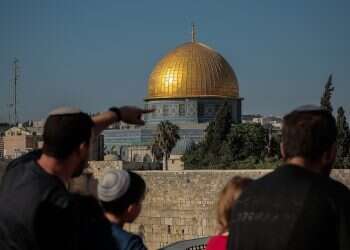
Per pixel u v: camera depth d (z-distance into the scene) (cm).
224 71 14325
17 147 14562
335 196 770
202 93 14100
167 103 14288
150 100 14525
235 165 9144
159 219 6166
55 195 840
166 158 11675
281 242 765
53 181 856
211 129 10756
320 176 795
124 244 1005
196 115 14088
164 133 11831
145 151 13850
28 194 836
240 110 14600
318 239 758
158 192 6178
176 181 6094
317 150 820
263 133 10312
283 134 845
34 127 18012
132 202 1030
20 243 820
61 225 830
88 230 873
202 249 2306
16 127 16838
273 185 795
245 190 819
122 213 1030
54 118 874
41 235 823
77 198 873
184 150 13288
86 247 867
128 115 1018
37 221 823
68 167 882
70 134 866
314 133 818
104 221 915
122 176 1035
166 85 14275
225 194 993
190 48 14488
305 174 794
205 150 10588
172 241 6091
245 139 10069
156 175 6181
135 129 14525
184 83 14150
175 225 6078
